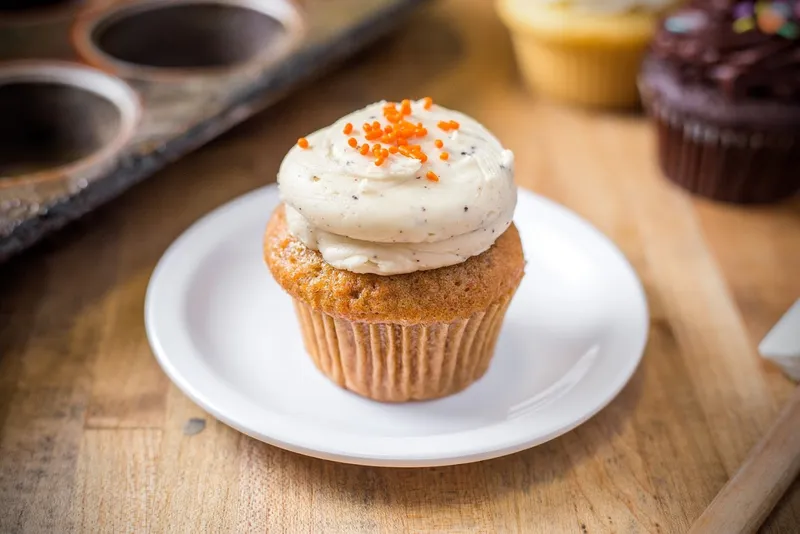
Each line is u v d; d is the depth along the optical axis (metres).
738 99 0.44
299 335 0.39
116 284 0.41
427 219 0.33
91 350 0.38
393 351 0.35
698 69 0.45
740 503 0.32
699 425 0.36
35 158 0.47
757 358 0.39
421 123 0.36
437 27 0.60
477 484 0.34
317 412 0.36
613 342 0.37
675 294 0.41
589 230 0.41
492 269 0.35
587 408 0.34
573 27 0.49
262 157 0.48
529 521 0.33
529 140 0.50
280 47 0.49
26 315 0.39
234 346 0.38
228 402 0.34
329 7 0.53
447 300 0.34
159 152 0.43
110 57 0.49
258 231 0.42
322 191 0.33
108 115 0.46
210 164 0.48
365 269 0.34
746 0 0.45
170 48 0.53
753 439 0.36
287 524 0.33
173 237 0.43
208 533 0.32
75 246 0.43
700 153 0.46
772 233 0.45
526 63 0.53
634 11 0.50
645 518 0.33
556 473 0.34
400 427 0.35
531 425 0.33
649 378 0.38
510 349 0.38
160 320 0.37
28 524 0.32
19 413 0.36
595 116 0.53
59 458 0.34
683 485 0.34
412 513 0.33
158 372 0.37
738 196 0.46
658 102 0.46
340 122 0.36
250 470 0.34
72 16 0.51
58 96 0.47
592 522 0.33
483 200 0.33
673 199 0.47
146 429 0.35
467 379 0.37
